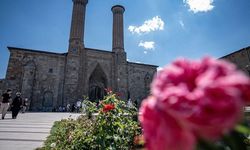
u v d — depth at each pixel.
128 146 5.17
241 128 0.82
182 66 0.86
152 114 0.84
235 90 0.67
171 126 0.73
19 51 38.06
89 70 41.69
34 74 37.88
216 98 0.67
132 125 5.65
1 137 8.91
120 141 5.15
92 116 8.05
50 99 37.69
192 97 0.68
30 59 38.41
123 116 5.95
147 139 0.90
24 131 10.73
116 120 5.65
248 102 0.75
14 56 37.56
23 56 38.09
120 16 48.53
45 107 36.91
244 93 0.72
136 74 46.31
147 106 0.88
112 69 43.84
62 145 6.04
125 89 43.38
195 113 0.66
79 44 42.06
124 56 45.59
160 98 0.74
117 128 5.47
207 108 0.66
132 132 5.41
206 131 0.69
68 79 39.22
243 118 0.83
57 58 40.34
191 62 0.86
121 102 6.59
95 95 42.44
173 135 0.73
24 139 8.60
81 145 5.49
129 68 46.06
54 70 39.41
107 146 5.05
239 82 0.67
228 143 0.84
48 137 8.28
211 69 0.77
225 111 0.65
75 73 40.00
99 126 5.55
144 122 0.90
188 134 0.71
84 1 46.28
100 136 5.27
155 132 0.82
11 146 7.31
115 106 6.04
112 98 6.52
